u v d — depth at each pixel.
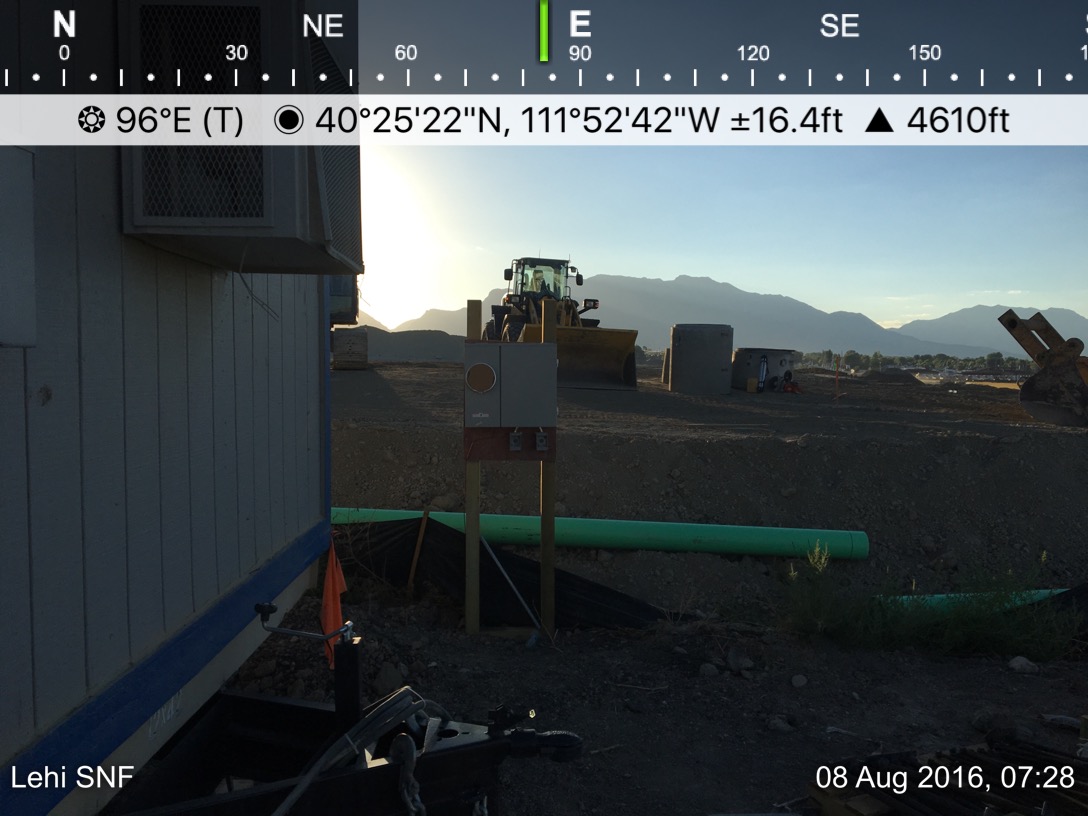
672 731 4.80
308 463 5.15
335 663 2.80
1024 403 14.57
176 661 2.98
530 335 16.34
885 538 9.50
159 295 2.91
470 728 2.82
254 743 3.16
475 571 6.52
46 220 2.19
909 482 10.30
